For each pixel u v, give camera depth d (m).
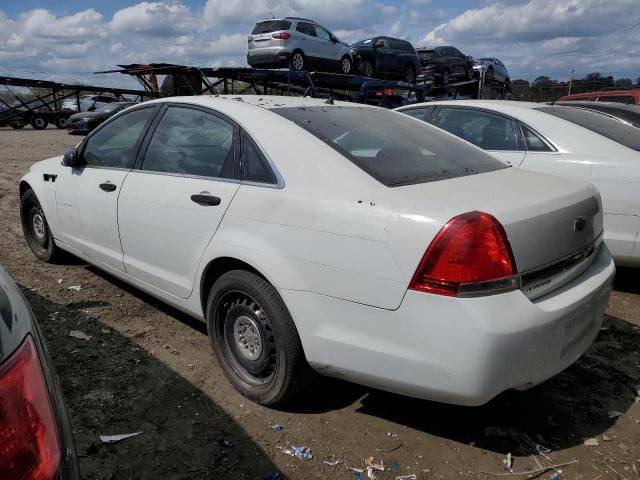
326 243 2.59
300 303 2.69
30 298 4.34
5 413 1.26
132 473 2.51
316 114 3.31
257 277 2.91
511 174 3.10
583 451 2.73
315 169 2.78
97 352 3.56
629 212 4.44
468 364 2.25
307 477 2.52
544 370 2.45
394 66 17.27
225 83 13.55
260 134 3.06
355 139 3.05
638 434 2.87
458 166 3.09
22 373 1.34
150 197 3.56
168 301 3.65
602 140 4.80
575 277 2.79
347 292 2.53
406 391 2.49
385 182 2.63
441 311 2.28
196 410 2.99
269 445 2.73
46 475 1.30
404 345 2.40
